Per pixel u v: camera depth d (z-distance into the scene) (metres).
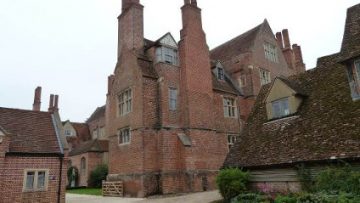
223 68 30.59
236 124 27.94
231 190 14.43
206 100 25.19
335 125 12.98
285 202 11.48
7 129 17.75
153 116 22.42
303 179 12.52
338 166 11.52
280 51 36.03
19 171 16.27
